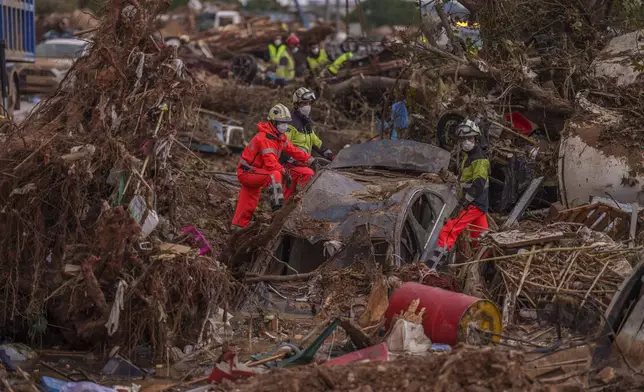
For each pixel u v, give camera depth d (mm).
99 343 14648
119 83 15383
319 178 19094
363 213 18062
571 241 17297
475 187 18922
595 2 26609
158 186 15555
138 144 15227
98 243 13883
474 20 27172
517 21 26625
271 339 15641
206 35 73625
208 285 14930
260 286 17469
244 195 20375
